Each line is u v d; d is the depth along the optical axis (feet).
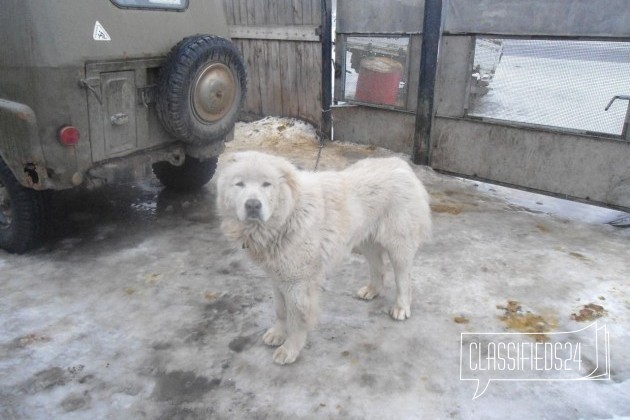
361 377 10.09
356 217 10.59
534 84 18.60
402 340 11.23
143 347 10.98
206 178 20.30
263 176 9.04
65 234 16.46
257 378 10.07
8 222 14.74
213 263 14.66
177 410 9.27
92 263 14.58
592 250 15.48
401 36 22.54
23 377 10.04
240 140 28.27
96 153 13.98
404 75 23.21
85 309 12.34
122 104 14.46
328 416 9.12
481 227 17.19
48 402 9.41
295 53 27.96
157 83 15.16
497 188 21.38
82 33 12.89
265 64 29.94
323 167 23.39
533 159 19.39
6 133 12.89
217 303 12.66
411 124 23.97
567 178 18.65
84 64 12.99
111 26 13.69
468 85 20.54
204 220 17.75
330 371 10.27
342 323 11.85
